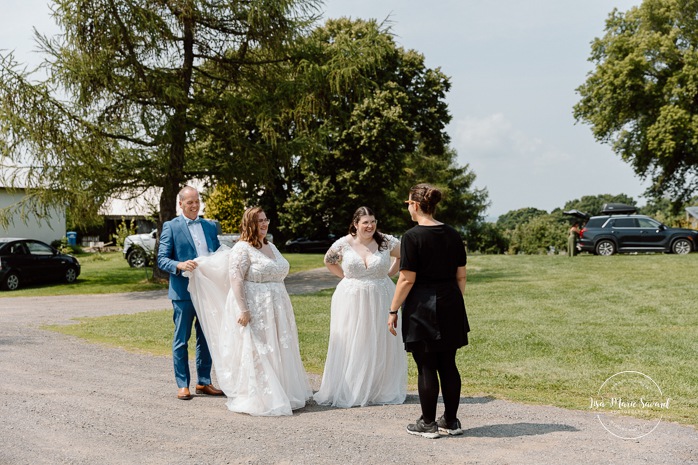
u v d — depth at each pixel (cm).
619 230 2605
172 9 1781
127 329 1027
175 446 440
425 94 3603
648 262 2067
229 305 566
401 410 555
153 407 553
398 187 4125
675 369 662
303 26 1880
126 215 4009
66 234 3850
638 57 3344
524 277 1755
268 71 1955
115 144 1814
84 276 2325
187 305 595
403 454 420
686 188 3881
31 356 801
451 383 464
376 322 581
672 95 3309
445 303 454
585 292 1373
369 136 3219
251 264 563
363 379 573
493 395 588
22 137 1616
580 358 727
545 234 7619
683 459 404
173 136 1758
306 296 1470
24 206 1814
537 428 480
